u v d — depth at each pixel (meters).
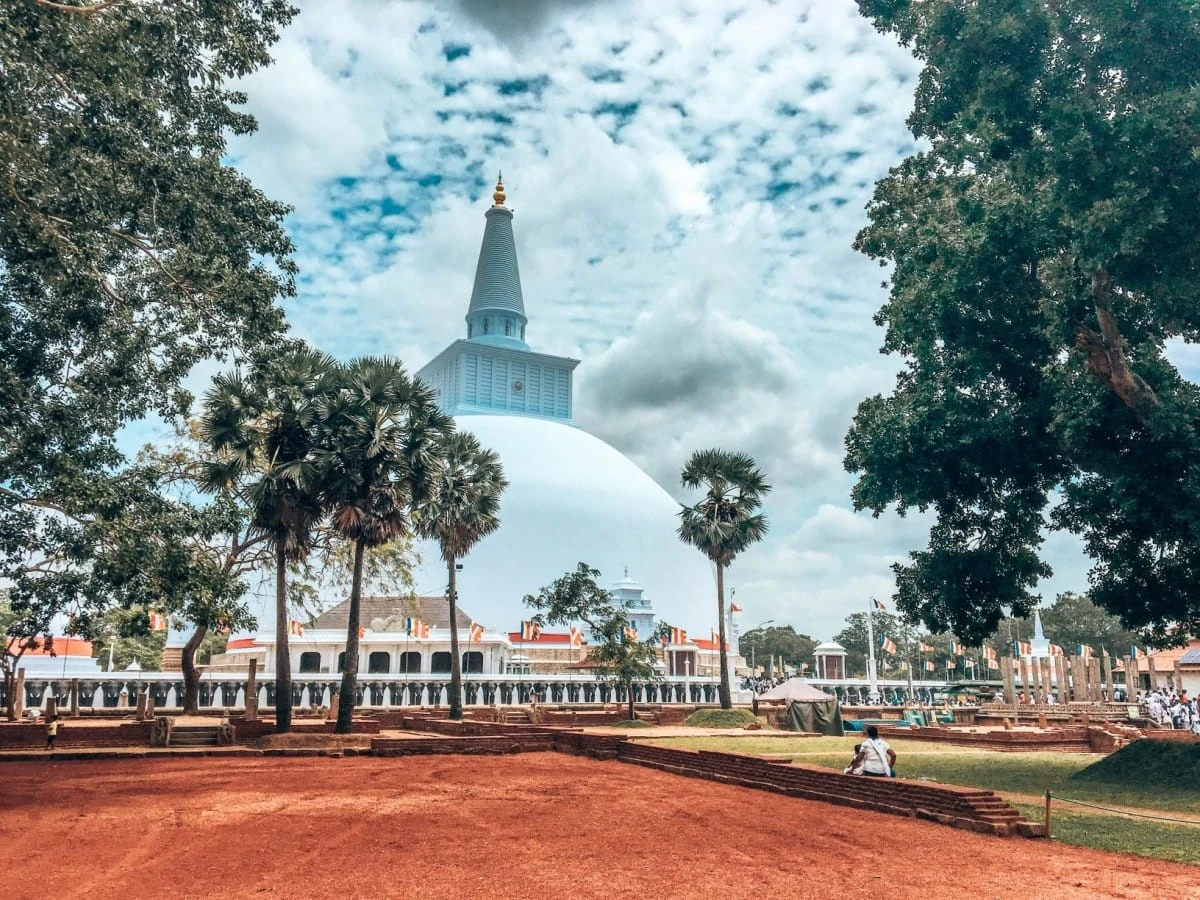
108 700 52.38
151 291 24.91
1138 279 20.72
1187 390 23.98
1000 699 77.62
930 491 25.19
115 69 20.12
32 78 19.38
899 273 27.55
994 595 25.81
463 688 62.44
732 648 101.31
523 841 13.63
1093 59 21.86
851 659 139.25
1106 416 22.22
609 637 54.12
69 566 29.22
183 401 26.12
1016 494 26.17
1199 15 19.73
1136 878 11.66
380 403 35.91
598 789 20.14
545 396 117.12
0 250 20.83
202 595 25.55
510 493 94.69
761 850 13.10
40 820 15.53
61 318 23.72
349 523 34.16
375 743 29.83
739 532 52.41
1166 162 19.52
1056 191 21.02
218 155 24.38
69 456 23.47
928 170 27.47
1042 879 11.52
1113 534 24.41
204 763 26.64
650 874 11.53
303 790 19.72
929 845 13.64
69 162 20.02
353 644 34.38
